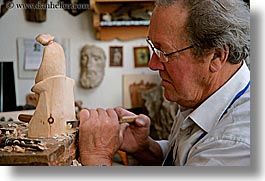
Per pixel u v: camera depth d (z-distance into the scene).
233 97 0.81
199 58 0.79
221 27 0.76
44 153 0.61
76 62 2.38
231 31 0.77
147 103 2.11
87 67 2.32
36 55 2.34
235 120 0.75
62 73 0.75
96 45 2.38
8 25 2.30
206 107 0.82
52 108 0.73
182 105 0.87
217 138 0.75
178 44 0.78
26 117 0.90
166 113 2.00
